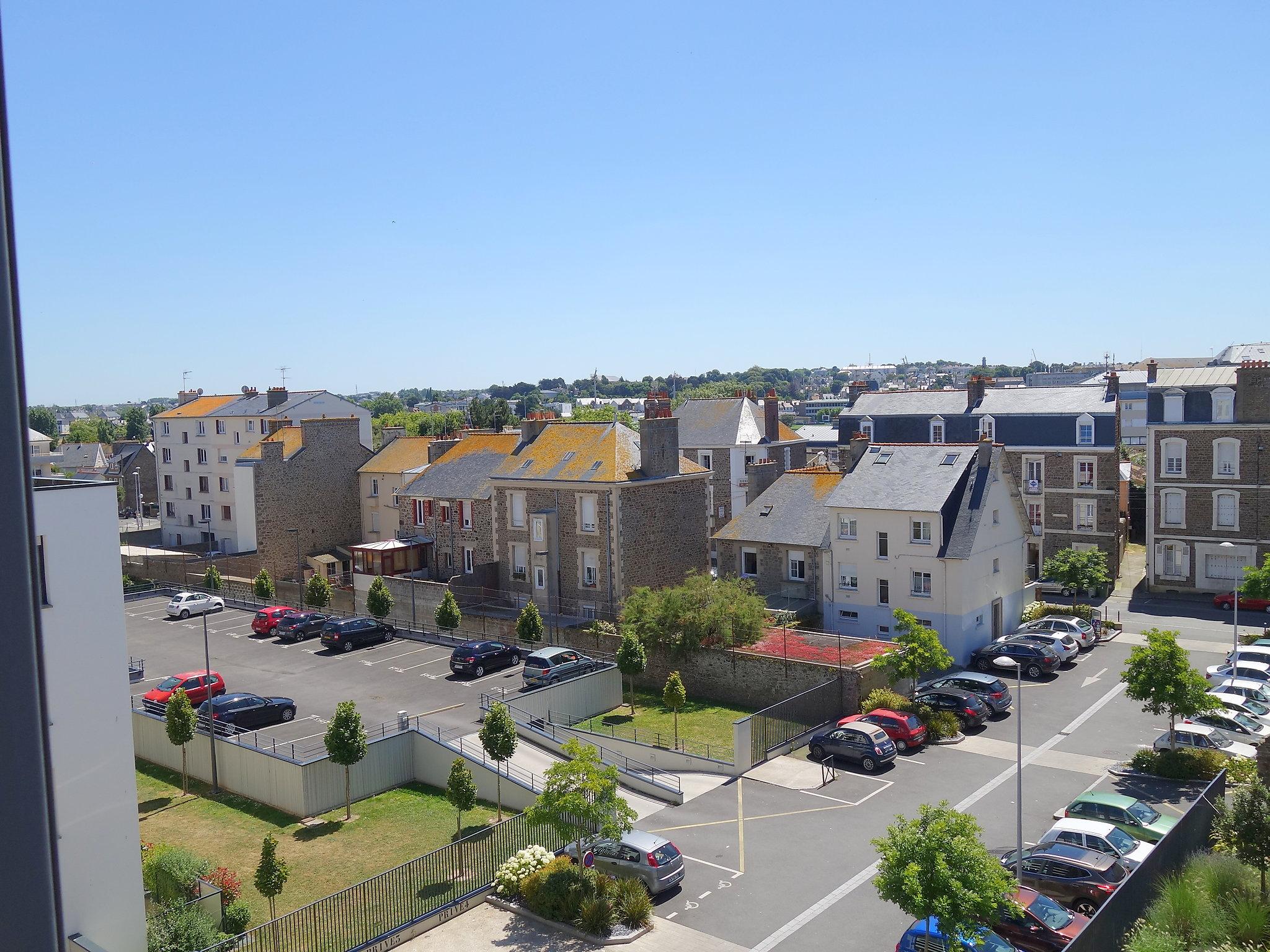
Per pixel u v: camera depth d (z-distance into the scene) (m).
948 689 34.56
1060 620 43.03
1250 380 49.50
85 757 18.14
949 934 16.84
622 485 45.34
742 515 48.62
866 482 44.12
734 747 30.97
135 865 18.83
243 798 30.03
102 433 183.88
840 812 26.62
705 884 22.80
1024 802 26.67
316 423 64.38
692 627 37.81
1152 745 30.77
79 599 18.20
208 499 74.69
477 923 21.56
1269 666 35.38
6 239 3.96
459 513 54.84
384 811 28.66
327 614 51.47
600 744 33.09
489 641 41.31
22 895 3.99
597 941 20.23
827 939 20.11
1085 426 55.97
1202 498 51.03
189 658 43.81
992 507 43.03
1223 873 19.14
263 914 22.09
